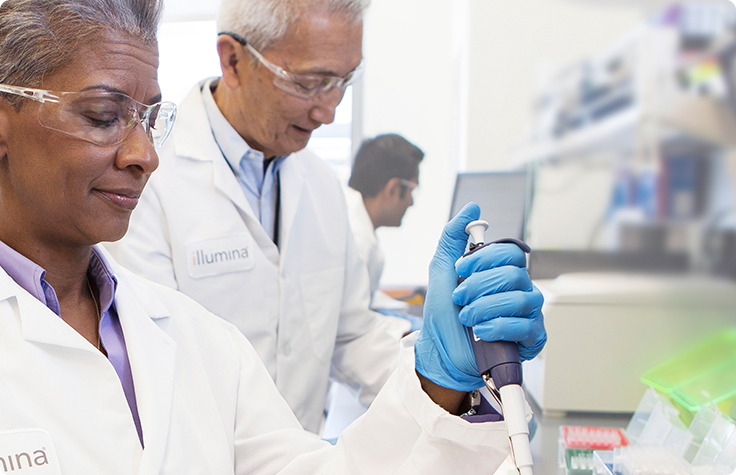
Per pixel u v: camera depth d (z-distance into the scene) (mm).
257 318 1441
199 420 812
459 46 3973
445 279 749
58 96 623
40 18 620
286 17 1188
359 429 776
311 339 1523
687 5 3457
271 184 1546
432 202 4367
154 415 738
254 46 1243
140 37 669
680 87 3527
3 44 625
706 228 3301
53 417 664
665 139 3537
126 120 663
